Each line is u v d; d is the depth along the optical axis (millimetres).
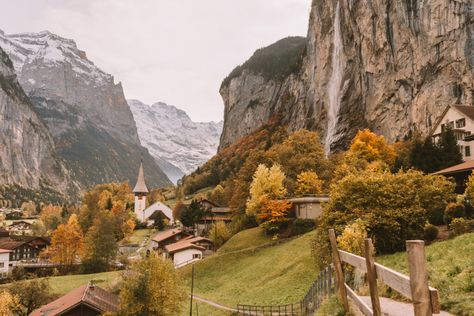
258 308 42156
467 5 99812
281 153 101375
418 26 112000
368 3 132875
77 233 109188
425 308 6277
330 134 155750
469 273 19328
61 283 76125
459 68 100688
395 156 88500
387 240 39250
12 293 57219
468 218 38906
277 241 68438
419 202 41375
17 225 198500
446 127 73938
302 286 45219
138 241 142000
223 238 89312
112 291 59062
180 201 176750
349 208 41875
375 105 130750
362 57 138875
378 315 8773
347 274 24469
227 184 152750
